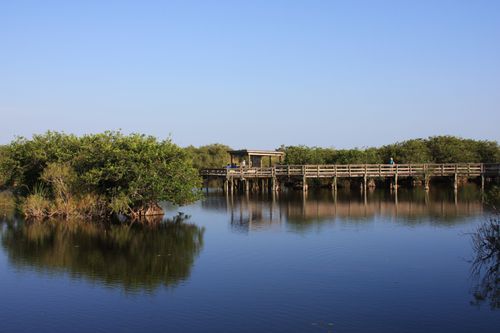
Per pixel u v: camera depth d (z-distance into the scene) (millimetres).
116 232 23359
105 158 27438
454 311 12156
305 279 14977
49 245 20344
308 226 24641
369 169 43562
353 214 28688
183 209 32656
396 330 11031
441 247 19125
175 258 17922
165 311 12391
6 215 29312
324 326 11273
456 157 53281
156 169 27672
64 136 31172
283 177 47875
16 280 15250
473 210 29547
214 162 67188
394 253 18203
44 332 11227
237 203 36062
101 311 12477
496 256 17266
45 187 29969
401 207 31641
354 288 14031
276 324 11430
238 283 14648
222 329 11203
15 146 30297
